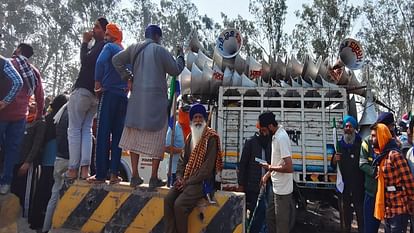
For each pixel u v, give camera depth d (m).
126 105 4.59
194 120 4.04
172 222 3.85
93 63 4.78
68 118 4.96
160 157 4.14
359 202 6.09
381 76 30.36
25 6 36.72
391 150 4.50
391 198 4.43
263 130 5.61
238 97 7.14
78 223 4.28
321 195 7.06
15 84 4.66
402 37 30.23
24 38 37.38
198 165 3.86
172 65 4.19
